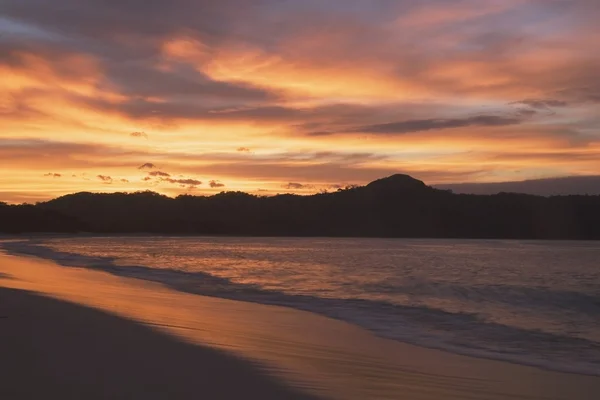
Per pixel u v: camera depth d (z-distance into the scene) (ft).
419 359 29.84
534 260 163.22
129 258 135.23
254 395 20.67
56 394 19.06
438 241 418.10
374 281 81.35
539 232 495.41
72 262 112.78
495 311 52.13
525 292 71.41
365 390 22.61
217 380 22.27
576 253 213.66
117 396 19.36
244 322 39.19
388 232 545.03
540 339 37.76
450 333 39.22
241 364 25.08
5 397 18.52
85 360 23.84
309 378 23.68
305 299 56.65
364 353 30.48
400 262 140.97
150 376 22.16
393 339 35.99
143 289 60.70
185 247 234.38
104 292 54.60
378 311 48.93
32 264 101.60
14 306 38.40
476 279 91.30
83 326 31.89
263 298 56.85
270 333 35.14
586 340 37.40
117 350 26.17
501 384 25.32
